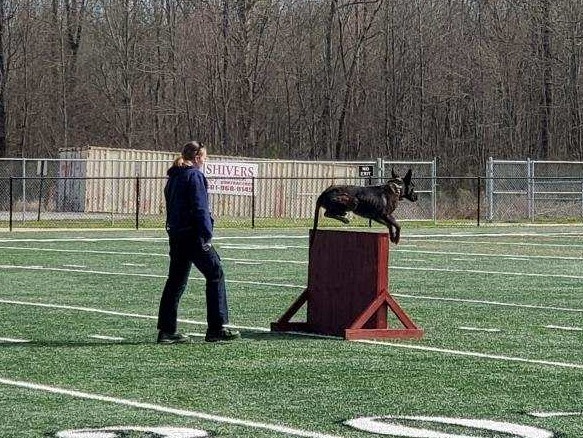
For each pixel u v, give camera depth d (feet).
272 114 228.43
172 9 224.12
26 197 168.35
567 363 41.37
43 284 69.21
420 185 167.73
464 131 220.64
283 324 48.93
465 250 102.53
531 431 30.12
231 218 149.48
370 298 46.98
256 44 218.18
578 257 94.73
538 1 213.46
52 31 228.84
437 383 37.09
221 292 45.57
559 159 210.59
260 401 33.83
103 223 138.51
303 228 137.39
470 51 220.84
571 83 211.00
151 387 35.88
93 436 28.99
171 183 44.78
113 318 53.16
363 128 227.20
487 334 48.93
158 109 222.28
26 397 34.17
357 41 217.77
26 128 228.22
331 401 33.91
